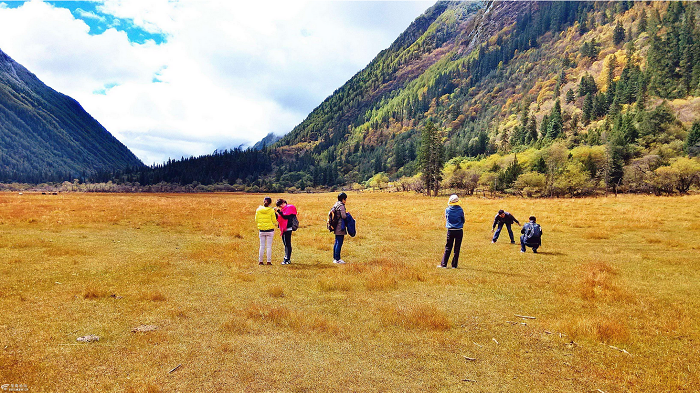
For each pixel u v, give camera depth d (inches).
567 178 2736.2
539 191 2866.6
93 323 199.5
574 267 360.8
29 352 161.0
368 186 6496.1
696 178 2321.6
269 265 369.4
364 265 362.3
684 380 142.6
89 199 1705.2
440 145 3673.7
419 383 143.7
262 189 7421.3
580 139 5378.9
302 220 848.3
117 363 154.5
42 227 620.1
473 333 194.9
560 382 144.7
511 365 159.3
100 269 328.5
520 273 336.2
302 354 167.8
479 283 298.2
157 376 144.3
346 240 561.0
